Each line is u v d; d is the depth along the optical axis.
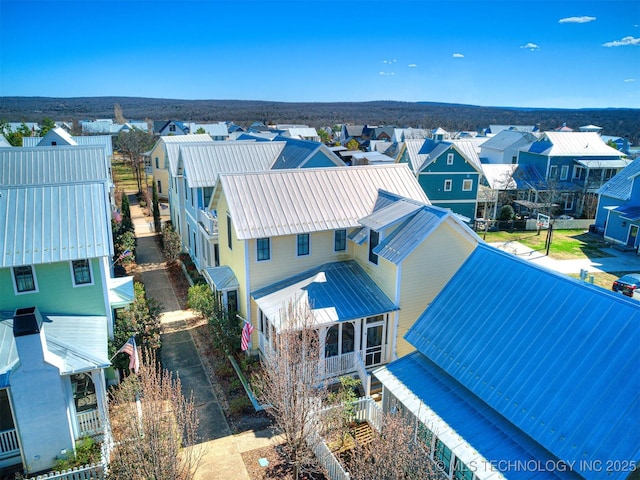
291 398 14.27
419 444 12.61
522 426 12.60
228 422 18.23
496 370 14.38
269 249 22.55
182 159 32.09
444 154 49.19
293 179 24.31
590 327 13.38
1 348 16.00
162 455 11.93
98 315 19.61
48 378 15.00
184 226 38.03
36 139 52.84
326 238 23.66
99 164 33.19
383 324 21.31
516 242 45.34
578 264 38.84
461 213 51.22
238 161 33.53
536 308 15.01
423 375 16.36
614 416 11.32
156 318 21.98
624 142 89.00
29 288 18.45
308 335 16.25
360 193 24.81
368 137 136.88
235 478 15.28
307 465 15.49
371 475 12.33
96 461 15.45
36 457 15.48
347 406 16.84
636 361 11.90
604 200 47.62
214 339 23.09
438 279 21.53
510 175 55.09
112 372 19.86
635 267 38.31
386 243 21.22
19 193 19.58
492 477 11.82
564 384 12.72
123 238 35.81
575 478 11.35
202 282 30.47
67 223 19.09
